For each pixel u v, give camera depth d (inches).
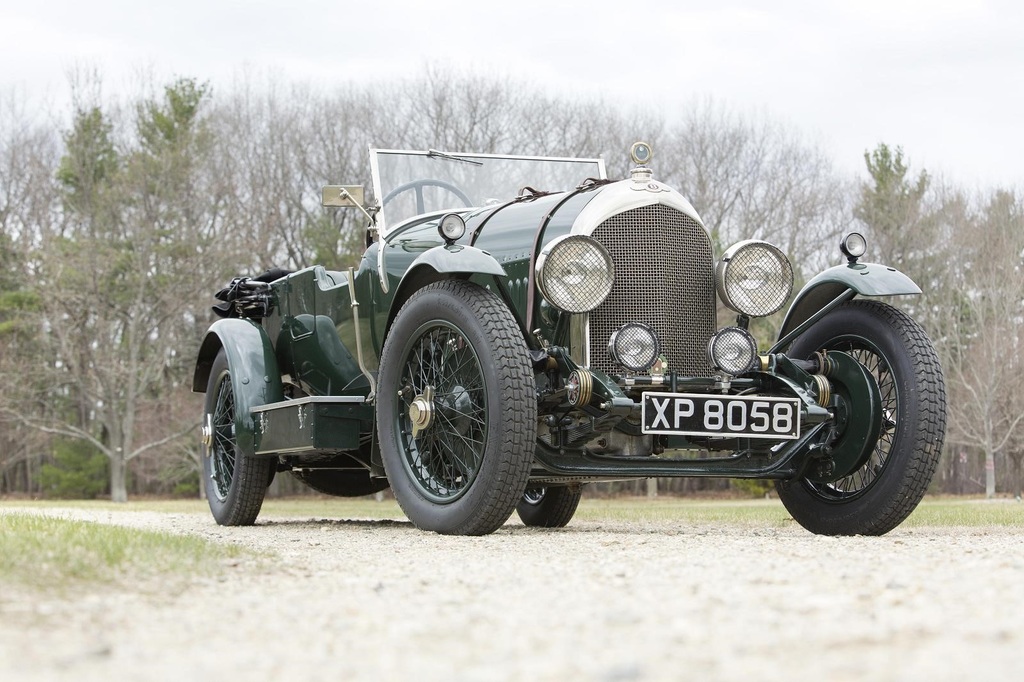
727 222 1192.8
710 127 1181.7
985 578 107.7
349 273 227.5
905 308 1178.0
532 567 127.7
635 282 188.5
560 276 180.9
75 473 1175.0
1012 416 1103.6
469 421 186.4
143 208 1080.8
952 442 1188.5
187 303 1046.4
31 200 1172.5
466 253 183.8
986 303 1136.8
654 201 189.8
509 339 176.4
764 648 74.0
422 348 193.6
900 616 85.8
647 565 126.4
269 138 1136.2
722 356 186.4
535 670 67.8
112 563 119.4
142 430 1103.0
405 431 196.2
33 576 108.0
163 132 1151.0
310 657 74.4
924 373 188.7
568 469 185.5
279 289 259.0
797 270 1178.6
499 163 247.0
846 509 197.0
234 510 245.1
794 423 184.5
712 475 192.5
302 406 215.5
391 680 66.3
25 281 1137.4
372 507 630.5
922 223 1175.6
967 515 295.7
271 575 121.6
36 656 74.4
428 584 113.3
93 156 1165.1
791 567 121.2
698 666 68.1
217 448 256.8
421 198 238.8
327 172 1107.9
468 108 1054.4
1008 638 75.5
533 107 1060.5
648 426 176.9
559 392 182.1
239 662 72.7
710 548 152.6
